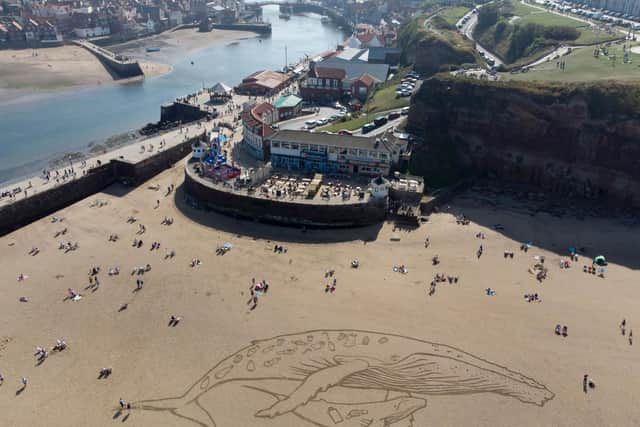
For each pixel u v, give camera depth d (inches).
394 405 2022.6
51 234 3356.3
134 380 2164.1
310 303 2630.4
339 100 6314.0
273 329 2443.4
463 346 2322.8
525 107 3934.5
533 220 3494.1
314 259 3063.5
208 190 3722.9
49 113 6269.7
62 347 2346.2
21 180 4178.2
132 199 3905.0
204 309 2596.0
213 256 3097.9
